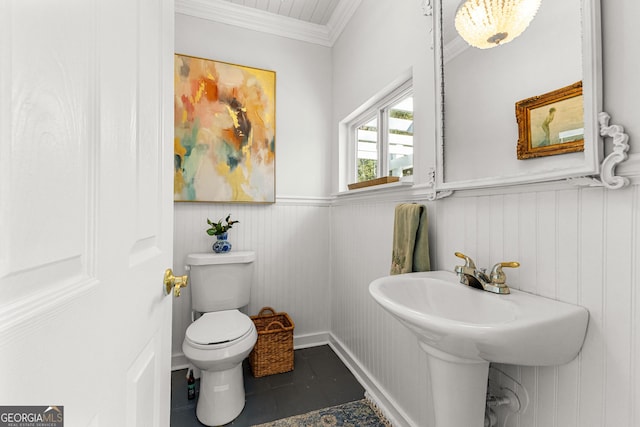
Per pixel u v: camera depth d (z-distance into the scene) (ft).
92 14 1.17
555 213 2.48
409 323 2.37
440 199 3.81
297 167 7.33
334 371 6.15
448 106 3.62
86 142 1.14
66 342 1.02
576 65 2.26
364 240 5.78
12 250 0.80
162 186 2.15
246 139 6.75
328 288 7.64
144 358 1.83
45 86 0.91
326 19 7.05
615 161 2.00
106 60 1.28
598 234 2.17
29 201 0.86
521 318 2.07
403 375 4.46
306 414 4.79
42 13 0.90
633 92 1.94
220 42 6.63
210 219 6.54
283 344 6.11
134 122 1.62
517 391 2.78
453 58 3.53
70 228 1.04
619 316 2.04
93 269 1.19
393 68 4.89
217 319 5.26
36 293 0.89
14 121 0.81
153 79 1.95
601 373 2.14
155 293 2.00
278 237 7.15
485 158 3.11
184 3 6.26
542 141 2.52
